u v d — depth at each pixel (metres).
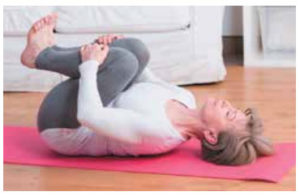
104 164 2.63
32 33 2.75
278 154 2.67
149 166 2.58
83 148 2.69
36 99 3.86
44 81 4.04
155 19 3.93
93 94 2.52
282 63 4.69
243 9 4.70
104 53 2.63
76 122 2.63
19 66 4.02
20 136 3.02
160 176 2.48
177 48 3.98
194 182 2.40
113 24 3.96
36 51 2.73
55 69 2.70
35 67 2.76
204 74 4.09
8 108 3.63
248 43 4.75
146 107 2.58
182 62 4.02
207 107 2.60
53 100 2.67
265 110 3.45
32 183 2.46
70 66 2.66
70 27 3.98
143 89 2.71
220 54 4.15
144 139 2.56
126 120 2.52
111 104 2.66
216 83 4.18
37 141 2.95
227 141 2.55
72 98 2.64
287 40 4.85
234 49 5.36
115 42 2.76
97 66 2.60
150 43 3.96
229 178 2.42
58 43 3.99
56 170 2.58
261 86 4.06
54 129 2.66
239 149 2.54
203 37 4.03
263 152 2.62
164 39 3.96
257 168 2.51
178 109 2.65
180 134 2.61
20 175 2.54
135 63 2.65
